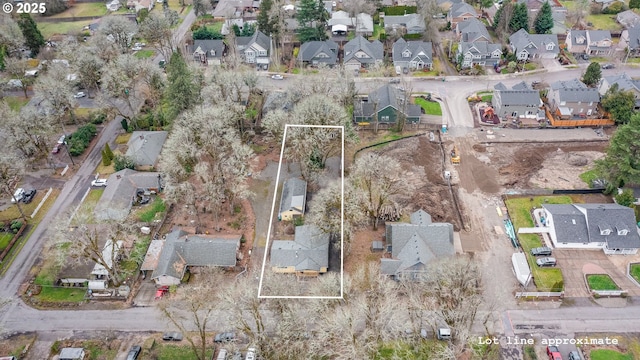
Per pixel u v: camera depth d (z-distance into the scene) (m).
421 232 67.00
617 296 61.78
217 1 159.25
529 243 69.50
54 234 67.19
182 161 76.25
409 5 148.25
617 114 91.94
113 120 102.38
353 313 51.84
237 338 57.81
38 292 64.69
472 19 128.62
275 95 101.38
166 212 76.56
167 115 87.88
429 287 56.84
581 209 70.31
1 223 75.56
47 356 56.88
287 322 52.16
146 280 66.25
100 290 64.44
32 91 113.25
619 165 73.12
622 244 67.06
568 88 96.38
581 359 54.09
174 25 146.12
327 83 94.69
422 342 56.25
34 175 86.25
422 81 113.25
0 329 55.09
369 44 122.44
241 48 122.94
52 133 93.19
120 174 81.31
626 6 143.25
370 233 72.44
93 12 158.50
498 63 117.56
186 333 57.56
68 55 115.38
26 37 124.69
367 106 97.62
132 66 95.19
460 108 102.56
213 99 88.06
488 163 85.81
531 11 140.75
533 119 97.25
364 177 71.75
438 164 86.12
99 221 65.88
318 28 124.38
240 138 88.44
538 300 61.66
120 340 58.25
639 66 115.19
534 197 77.62
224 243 67.56
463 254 68.06
